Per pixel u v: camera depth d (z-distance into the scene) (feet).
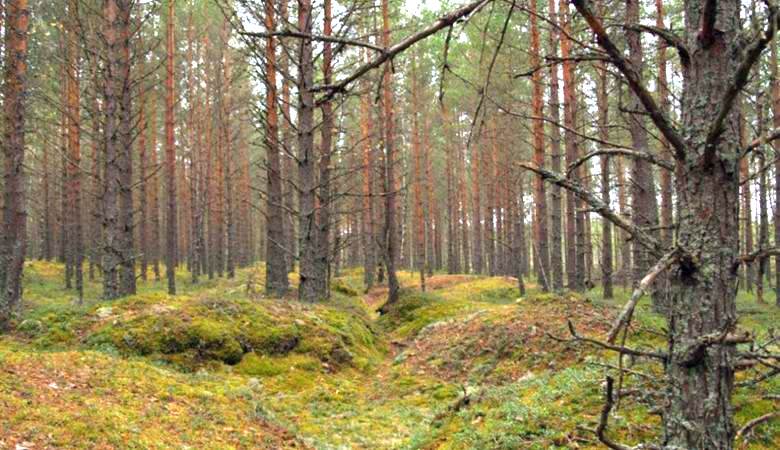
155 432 19.26
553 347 32.22
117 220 46.78
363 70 6.91
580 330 33.17
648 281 6.40
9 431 16.42
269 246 49.80
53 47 72.79
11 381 20.47
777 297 58.18
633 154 7.75
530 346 33.35
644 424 16.87
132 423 19.24
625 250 80.79
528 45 54.95
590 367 23.50
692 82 7.44
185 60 106.01
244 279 90.84
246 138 115.96
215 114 109.40
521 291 66.85
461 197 131.03
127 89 48.55
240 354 33.63
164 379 25.89
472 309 49.03
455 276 104.42
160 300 37.99
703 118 7.24
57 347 31.89
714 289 7.05
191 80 101.76
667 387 7.43
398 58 66.23
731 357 7.20
